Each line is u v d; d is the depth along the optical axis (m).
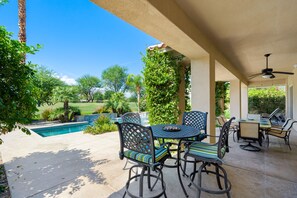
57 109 9.47
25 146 3.86
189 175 2.21
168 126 2.52
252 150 3.54
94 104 13.05
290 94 7.17
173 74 4.03
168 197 1.85
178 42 2.61
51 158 3.04
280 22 2.52
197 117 3.09
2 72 1.82
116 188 2.02
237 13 2.27
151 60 4.15
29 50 2.07
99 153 3.32
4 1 2.18
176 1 2.02
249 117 5.55
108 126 5.86
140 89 10.76
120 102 11.97
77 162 2.84
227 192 1.64
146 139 1.54
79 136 4.97
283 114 9.13
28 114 2.19
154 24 2.02
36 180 2.21
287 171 2.49
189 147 1.93
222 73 5.30
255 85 9.73
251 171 2.49
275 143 4.15
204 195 1.89
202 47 2.87
